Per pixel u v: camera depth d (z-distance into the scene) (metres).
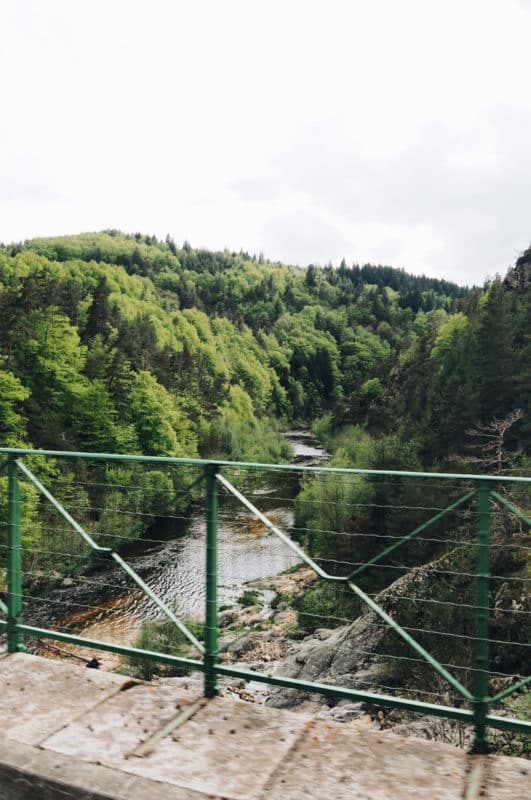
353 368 157.62
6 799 2.78
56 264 128.62
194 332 128.50
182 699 3.45
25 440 47.19
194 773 2.75
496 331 53.47
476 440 47.62
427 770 2.77
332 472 3.23
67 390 53.44
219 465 3.53
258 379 128.00
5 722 3.19
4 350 53.28
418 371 71.25
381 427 69.19
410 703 3.07
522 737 8.23
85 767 2.78
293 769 2.78
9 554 4.13
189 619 6.45
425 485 3.25
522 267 71.88
